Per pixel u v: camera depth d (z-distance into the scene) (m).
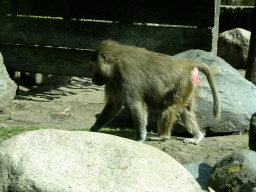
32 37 10.59
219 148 5.93
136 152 3.28
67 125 7.50
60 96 11.62
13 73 11.50
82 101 10.77
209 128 6.93
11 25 10.71
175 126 6.89
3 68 8.90
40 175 2.95
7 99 8.64
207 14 8.79
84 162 3.21
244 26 17.50
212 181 4.18
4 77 8.82
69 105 9.71
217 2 8.88
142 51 5.91
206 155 5.54
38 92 12.22
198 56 7.54
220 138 6.73
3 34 10.83
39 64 10.75
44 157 3.20
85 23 10.04
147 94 5.84
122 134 6.59
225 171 4.12
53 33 10.38
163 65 5.78
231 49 15.45
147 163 3.17
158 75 5.72
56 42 10.40
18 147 3.29
